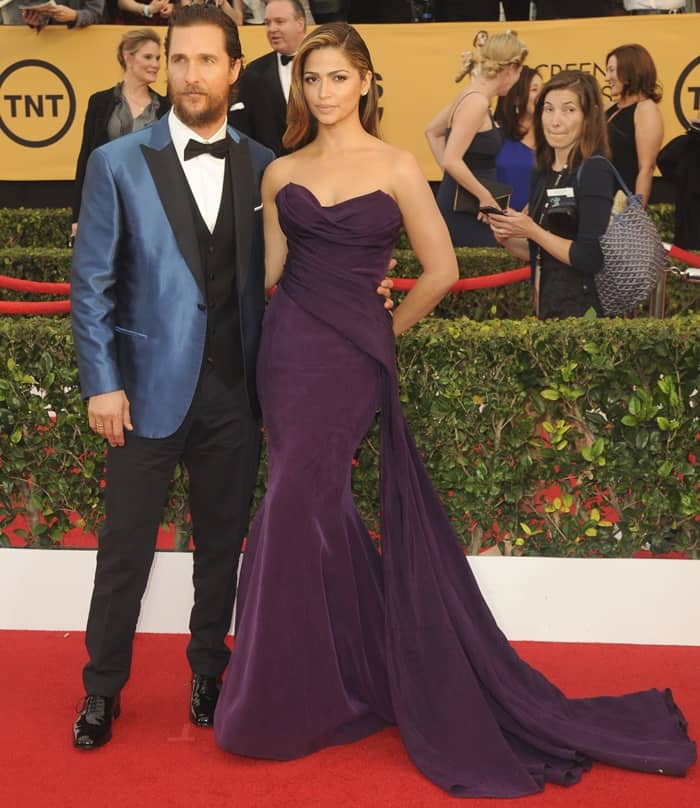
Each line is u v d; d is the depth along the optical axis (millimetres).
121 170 3020
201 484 3227
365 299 3086
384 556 3145
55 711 3289
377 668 3213
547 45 7551
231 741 2969
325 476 3035
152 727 3203
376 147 3131
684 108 7500
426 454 3809
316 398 3039
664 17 7422
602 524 3846
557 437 3754
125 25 7891
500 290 6215
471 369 3742
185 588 3861
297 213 3037
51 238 8023
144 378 3070
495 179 6434
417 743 3002
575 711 3244
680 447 3756
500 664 3248
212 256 3100
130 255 3053
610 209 4422
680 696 3418
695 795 2857
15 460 3855
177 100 3000
